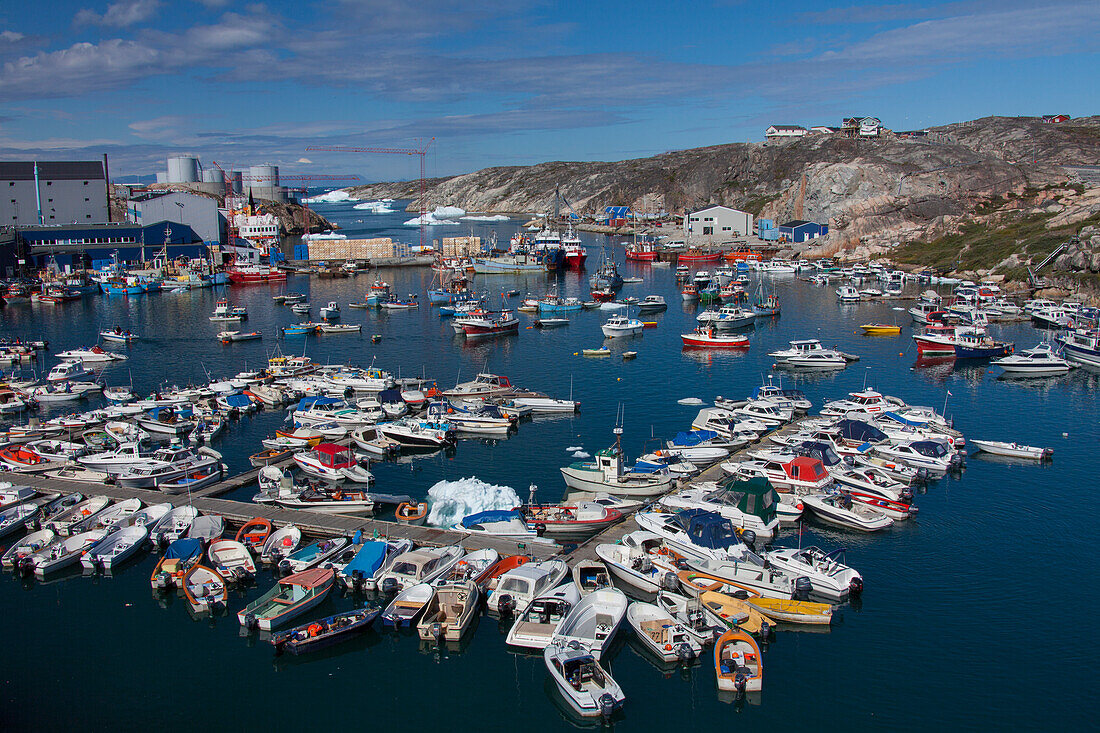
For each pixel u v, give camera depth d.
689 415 72.38
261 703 33.22
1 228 185.25
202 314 136.25
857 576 40.06
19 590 42.22
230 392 77.62
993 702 32.19
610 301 147.62
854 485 51.81
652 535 44.12
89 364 95.62
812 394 79.75
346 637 37.38
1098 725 30.80
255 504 50.50
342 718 32.34
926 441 57.91
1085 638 36.25
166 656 36.34
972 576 42.00
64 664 35.66
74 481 54.28
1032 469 57.72
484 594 40.34
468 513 49.41
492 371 91.62
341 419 68.00
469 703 33.31
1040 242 154.50
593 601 38.12
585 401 77.81
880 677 33.94
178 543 43.78
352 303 145.12
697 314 134.88
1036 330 116.38
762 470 53.16
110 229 194.12
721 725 31.48
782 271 185.25
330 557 42.97
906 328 118.75
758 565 40.22
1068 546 45.19
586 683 33.16
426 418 69.12
